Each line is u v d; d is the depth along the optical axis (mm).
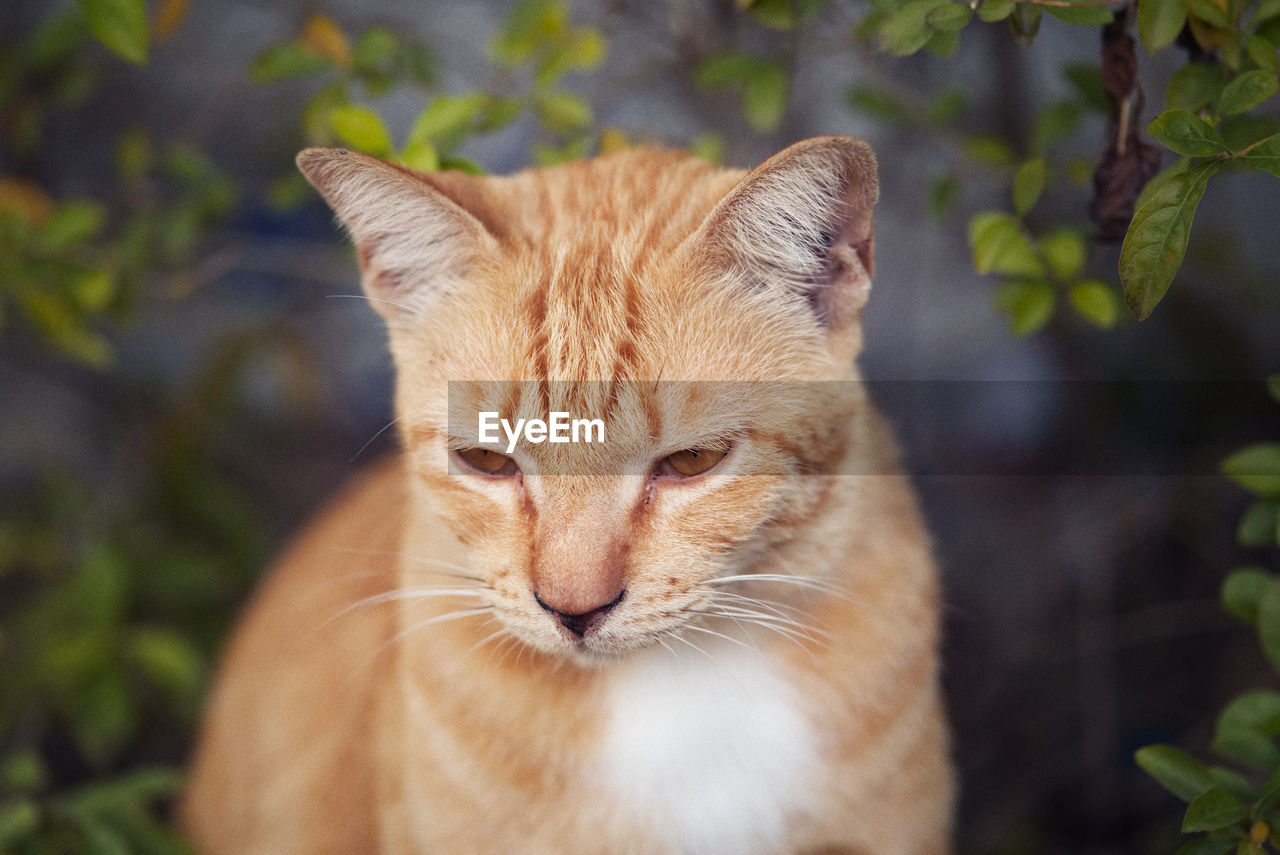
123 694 568
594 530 402
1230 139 422
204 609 642
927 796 446
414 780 441
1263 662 595
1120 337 658
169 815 601
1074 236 455
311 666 510
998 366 715
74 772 621
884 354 729
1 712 595
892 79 625
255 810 520
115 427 740
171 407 710
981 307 737
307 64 499
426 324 431
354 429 783
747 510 414
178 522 678
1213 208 666
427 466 428
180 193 715
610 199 437
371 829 483
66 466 705
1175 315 646
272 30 750
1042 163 436
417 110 730
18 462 746
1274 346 652
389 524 506
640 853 438
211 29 751
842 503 434
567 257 420
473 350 419
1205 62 426
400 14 731
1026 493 672
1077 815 599
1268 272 673
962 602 636
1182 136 382
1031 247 452
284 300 791
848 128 695
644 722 434
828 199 414
